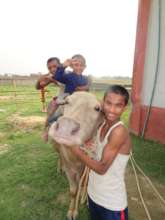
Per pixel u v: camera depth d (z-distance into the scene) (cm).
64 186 244
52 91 1019
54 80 224
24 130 452
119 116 120
